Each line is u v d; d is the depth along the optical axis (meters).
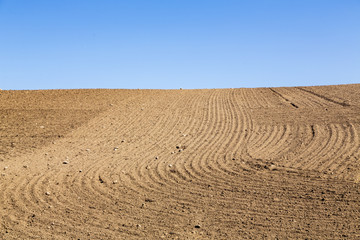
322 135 14.28
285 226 7.83
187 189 10.17
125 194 10.00
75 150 14.33
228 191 9.88
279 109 19.91
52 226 8.21
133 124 18.22
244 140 14.56
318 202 8.88
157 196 9.79
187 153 13.42
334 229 7.55
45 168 12.26
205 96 26.42
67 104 23.25
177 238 7.52
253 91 28.22
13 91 27.70
